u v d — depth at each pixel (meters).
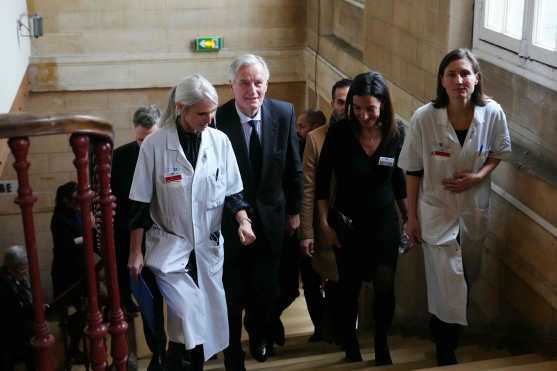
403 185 4.29
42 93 9.29
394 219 4.20
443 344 4.26
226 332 3.73
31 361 4.69
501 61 4.95
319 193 4.31
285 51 9.74
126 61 9.32
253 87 3.99
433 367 4.14
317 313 5.40
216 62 9.56
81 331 4.68
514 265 4.44
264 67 4.04
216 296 3.66
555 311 4.11
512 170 4.45
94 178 3.05
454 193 4.02
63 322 4.45
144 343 5.79
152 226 3.57
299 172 4.29
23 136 2.16
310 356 4.96
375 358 4.43
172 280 3.52
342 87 4.48
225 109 4.12
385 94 3.97
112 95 9.45
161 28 9.34
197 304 3.56
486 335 4.83
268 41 9.67
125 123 9.56
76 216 6.18
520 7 4.71
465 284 4.08
